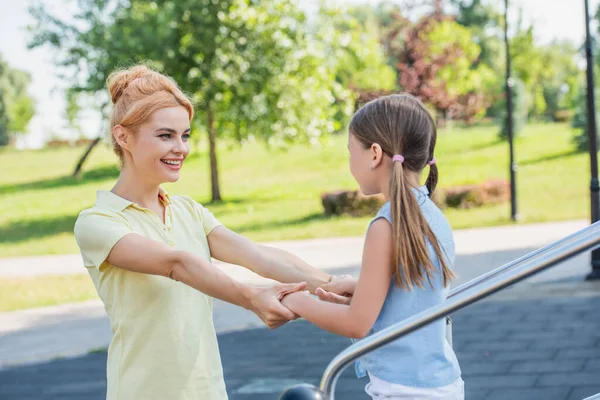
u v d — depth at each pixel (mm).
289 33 21047
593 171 8508
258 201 21844
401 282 1881
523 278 1600
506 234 13484
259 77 20547
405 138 1944
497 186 18141
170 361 2023
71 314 9008
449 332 2137
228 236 2293
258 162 28172
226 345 6695
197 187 24969
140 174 2125
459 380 2004
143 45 19516
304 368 5680
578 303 7195
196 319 2088
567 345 5672
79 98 22625
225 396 2139
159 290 2037
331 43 21875
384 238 1877
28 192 26859
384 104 1982
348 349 1681
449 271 1934
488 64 52375
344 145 29984
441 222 1995
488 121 34562
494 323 6605
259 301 1938
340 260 11844
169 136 2092
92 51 20203
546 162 23812
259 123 21031
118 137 2098
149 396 2012
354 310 1876
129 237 1987
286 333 7008
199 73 20078
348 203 18406
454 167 24531
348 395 4840
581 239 1575
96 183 27891
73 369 6328
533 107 45594
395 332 1650
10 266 14195
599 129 25188
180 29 20422
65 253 16094
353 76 31297
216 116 21250
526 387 4719
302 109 21312
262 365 5879
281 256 2271
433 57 24484
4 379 6141
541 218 15586
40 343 7523
